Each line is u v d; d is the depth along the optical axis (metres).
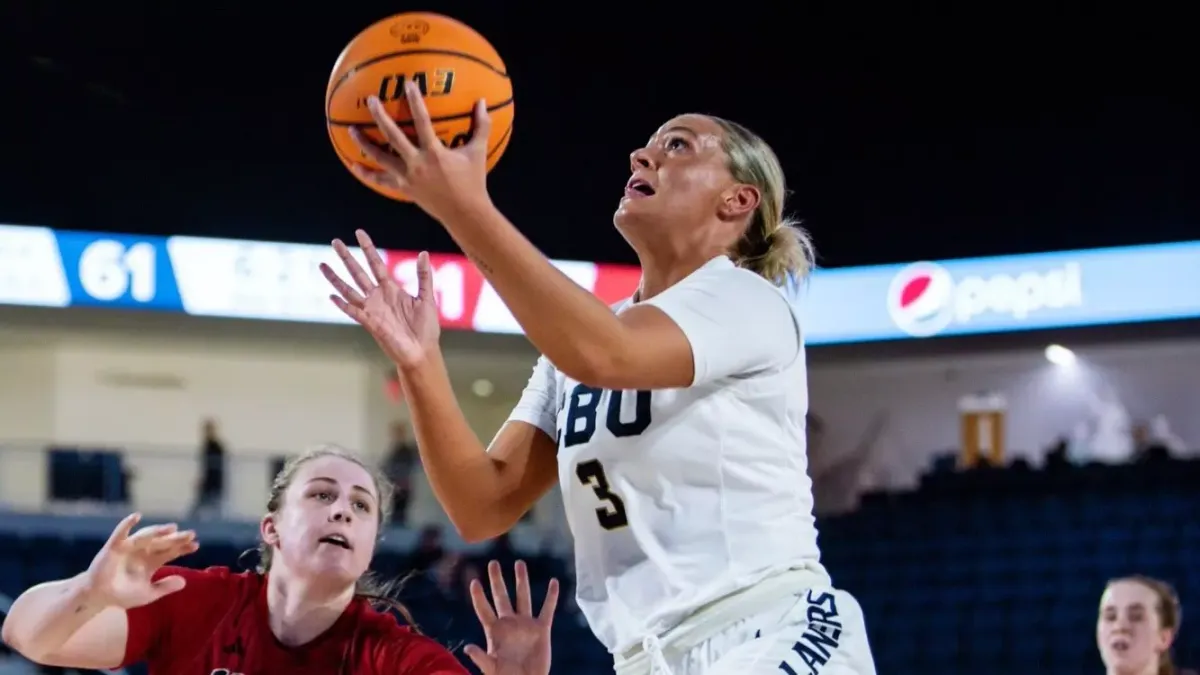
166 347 15.17
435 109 2.18
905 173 15.33
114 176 14.34
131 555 2.54
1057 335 14.07
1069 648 11.30
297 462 3.19
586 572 2.56
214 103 14.62
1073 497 13.02
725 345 2.31
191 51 14.49
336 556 3.04
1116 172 14.87
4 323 13.38
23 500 11.93
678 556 2.41
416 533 12.20
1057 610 11.75
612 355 2.16
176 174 14.46
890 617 12.09
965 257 14.88
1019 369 15.76
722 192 2.64
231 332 13.88
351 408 16.05
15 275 12.96
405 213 14.50
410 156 2.07
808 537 2.49
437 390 2.51
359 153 2.20
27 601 2.80
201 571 3.23
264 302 13.48
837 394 16.44
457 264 13.76
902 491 14.12
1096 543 12.41
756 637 2.35
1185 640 11.06
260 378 15.86
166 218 14.23
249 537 12.02
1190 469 13.05
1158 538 12.32
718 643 2.37
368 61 2.19
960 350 14.43
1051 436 15.55
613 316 2.17
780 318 2.43
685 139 2.68
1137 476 13.11
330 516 3.06
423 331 2.46
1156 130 14.77
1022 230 14.97
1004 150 15.18
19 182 14.01
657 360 2.23
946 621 11.89
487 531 2.74
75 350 15.21
